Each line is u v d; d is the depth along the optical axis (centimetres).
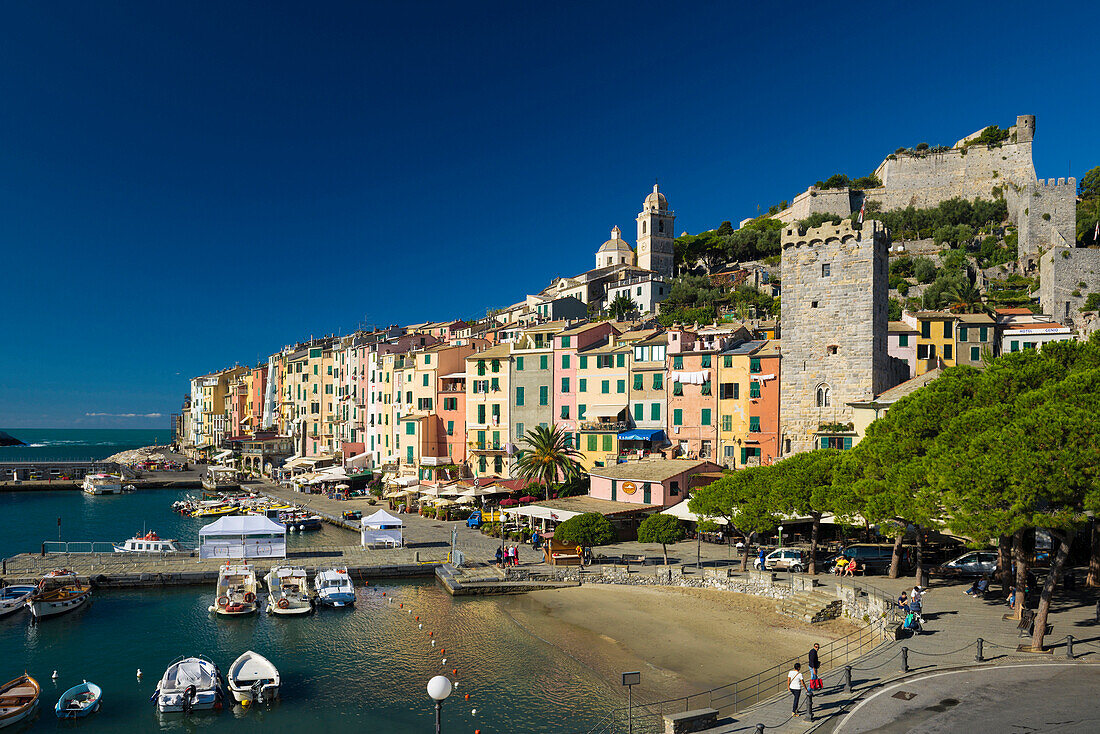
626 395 8981
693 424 8388
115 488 13550
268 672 3931
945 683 3125
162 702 3691
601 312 16025
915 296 14575
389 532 7419
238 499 11144
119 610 5438
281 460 15588
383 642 4716
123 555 6775
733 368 8144
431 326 15350
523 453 9694
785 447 7750
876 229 7375
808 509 5369
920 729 2694
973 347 9369
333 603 5497
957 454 3559
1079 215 16775
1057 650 3472
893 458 4509
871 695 3080
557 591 5897
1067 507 3231
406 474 10862
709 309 15050
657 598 5553
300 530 8825
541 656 4391
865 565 5556
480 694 3853
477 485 9238
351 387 13750
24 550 7631
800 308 7731
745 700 3534
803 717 2934
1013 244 16712
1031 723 2673
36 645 4694
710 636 4603
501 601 5647
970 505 3347
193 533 8844
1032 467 3148
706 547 7075
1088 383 3469
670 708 3547
